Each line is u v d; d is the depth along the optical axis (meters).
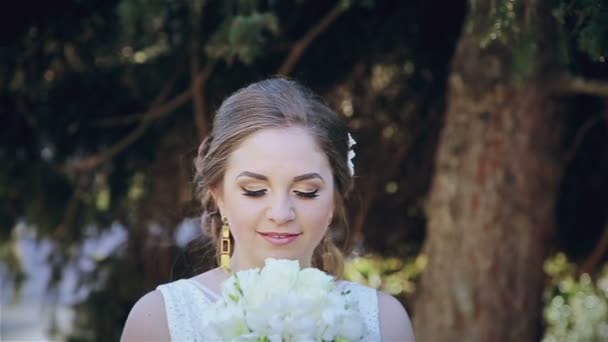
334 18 5.26
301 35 5.41
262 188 2.38
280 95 2.47
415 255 6.51
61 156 6.02
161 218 6.14
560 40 3.34
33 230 6.28
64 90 5.83
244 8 4.28
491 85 4.73
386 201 6.25
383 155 6.05
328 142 2.43
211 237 2.78
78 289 6.38
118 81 5.80
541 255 4.96
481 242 4.86
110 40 5.52
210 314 2.24
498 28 3.23
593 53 2.93
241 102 2.46
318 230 2.40
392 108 6.00
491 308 4.87
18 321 11.67
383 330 2.58
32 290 8.88
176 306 2.50
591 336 6.81
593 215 6.09
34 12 5.48
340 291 2.32
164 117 5.81
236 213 2.40
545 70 4.61
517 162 4.83
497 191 4.84
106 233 6.40
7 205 6.06
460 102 4.87
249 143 2.39
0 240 6.16
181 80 5.64
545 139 4.86
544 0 3.20
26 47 5.62
